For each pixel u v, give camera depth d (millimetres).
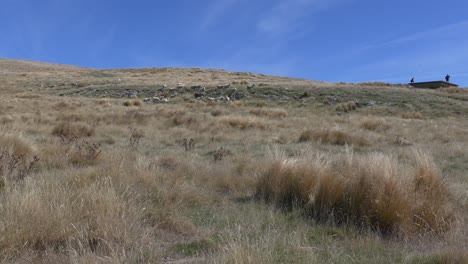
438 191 5207
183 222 4602
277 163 6176
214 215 5016
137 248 3768
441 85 41938
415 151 7996
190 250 3877
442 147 12297
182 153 10031
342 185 5293
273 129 16859
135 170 6645
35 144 9828
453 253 3643
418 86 43281
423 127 18594
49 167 7512
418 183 5305
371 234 4395
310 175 5719
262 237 4113
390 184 4832
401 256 3826
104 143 12258
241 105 28219
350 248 4023
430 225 4637
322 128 14844
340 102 28438
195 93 32938
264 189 5973
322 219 4922
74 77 51750
